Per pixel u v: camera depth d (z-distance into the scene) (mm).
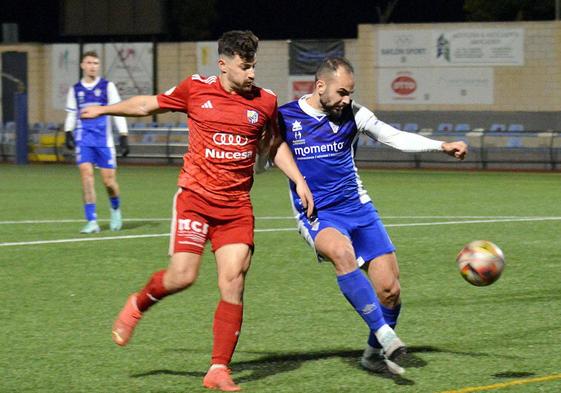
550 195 38375
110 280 19094
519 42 64062
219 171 11305
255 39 11227
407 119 66375
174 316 15648
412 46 65938
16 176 50406
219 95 11320
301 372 12219
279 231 26625
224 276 11344
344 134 12188
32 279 19203
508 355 12992
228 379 11398
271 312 15945
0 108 74688
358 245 12312
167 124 66062
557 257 21750
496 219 29562
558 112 63719
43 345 13734
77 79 72438
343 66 11836
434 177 49438
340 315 15711
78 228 27469
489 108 64938
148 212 32156
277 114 11703
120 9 69750
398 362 12648
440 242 24281
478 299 16922
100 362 12781
